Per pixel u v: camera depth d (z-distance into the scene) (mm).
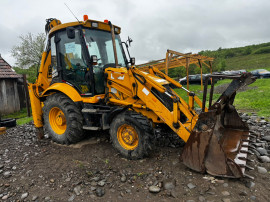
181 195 2504
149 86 3533
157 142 4172
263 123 5320
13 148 4621
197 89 15812
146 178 2945
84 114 4180
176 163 3268
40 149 4430
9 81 11438
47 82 5395
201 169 2801
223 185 2594
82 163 3566
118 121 3598
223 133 3436
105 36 4395
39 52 15016
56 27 4375
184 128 3121
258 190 2473
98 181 2998
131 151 3494
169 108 3521
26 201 2662
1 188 2992
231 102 3672
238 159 2713
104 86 4234
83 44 4000
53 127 4773
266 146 3842
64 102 4344
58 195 2732
